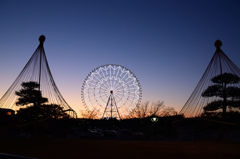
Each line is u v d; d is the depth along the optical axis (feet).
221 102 148.97
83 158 59.21
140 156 58.80
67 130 127.85
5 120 139.74
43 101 165.48
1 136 95.61
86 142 84.99
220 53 149.48
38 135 104.73
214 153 59.72
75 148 72.08
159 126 160.86
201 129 108.68
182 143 79.61
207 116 146.00
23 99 164.45
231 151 61.57
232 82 151.33
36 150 69.87
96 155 61.62
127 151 65.36
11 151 69.56
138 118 212.02
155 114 207.92
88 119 224.74
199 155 57.82
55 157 61.31
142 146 73.20
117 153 63.26
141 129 163.12
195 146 71.36
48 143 83.20
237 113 139.03
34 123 113.91
